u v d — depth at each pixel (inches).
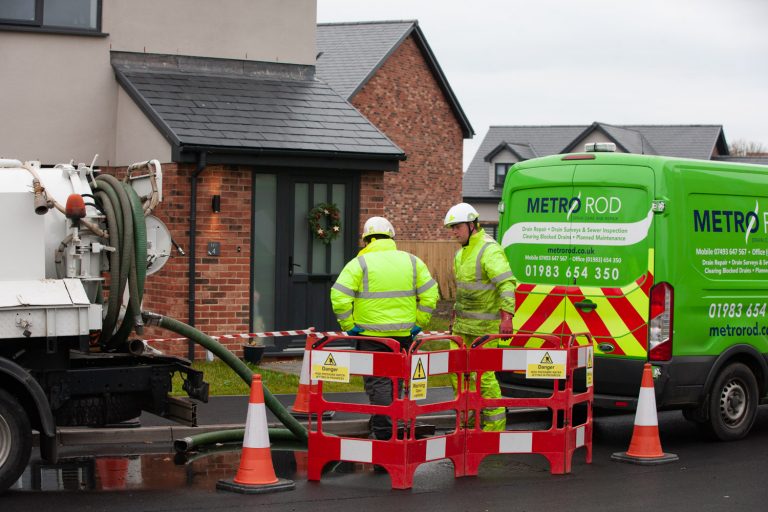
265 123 654.5
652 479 374.0
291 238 662.5
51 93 655.1
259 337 637.9
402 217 1312.7
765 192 464.4
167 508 321.1
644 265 424.8
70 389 354.3
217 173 632.4
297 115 677.3
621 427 491.2
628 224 430.6
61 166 373.1
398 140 1296.8
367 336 377.1
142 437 428.8
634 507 331.6
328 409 363.9
